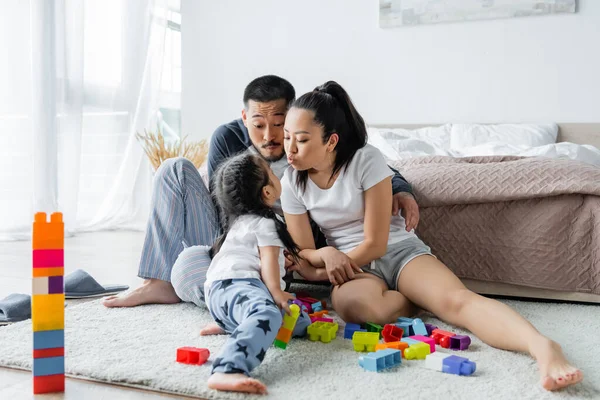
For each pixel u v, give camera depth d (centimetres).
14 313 164
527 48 333
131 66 388
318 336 146
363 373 122
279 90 172
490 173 198
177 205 181
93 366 125
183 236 182
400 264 167
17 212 333
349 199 166
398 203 179
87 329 153
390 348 133
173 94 439
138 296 178
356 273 164
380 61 364
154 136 374
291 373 122
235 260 147
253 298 133
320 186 170
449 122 352
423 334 147
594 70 321
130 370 122
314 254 165
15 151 332
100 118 379
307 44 381
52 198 335
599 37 319
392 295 160
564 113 328
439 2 346
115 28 381
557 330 158
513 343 132
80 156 359
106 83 380
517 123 336
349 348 140
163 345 140
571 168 192
